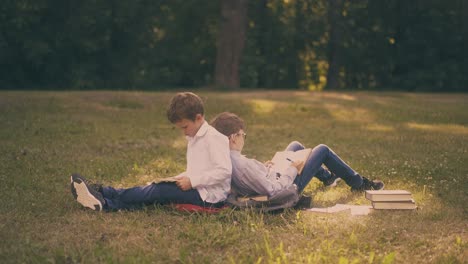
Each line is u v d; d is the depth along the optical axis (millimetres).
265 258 3809
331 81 31484
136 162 7164
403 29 31031
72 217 4652
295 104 15570
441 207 5082
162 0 29312
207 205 4789
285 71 31656
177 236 4195
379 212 4855
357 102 16641
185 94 4793
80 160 7199
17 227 4352
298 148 5711
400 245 4094
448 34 30375
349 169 5562
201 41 31125
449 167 7020
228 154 4762
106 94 16031
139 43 29078
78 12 26875
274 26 30766
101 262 3660
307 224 4492
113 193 4906
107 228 4375
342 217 4715
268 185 4863
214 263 3697
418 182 6152
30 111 12555
